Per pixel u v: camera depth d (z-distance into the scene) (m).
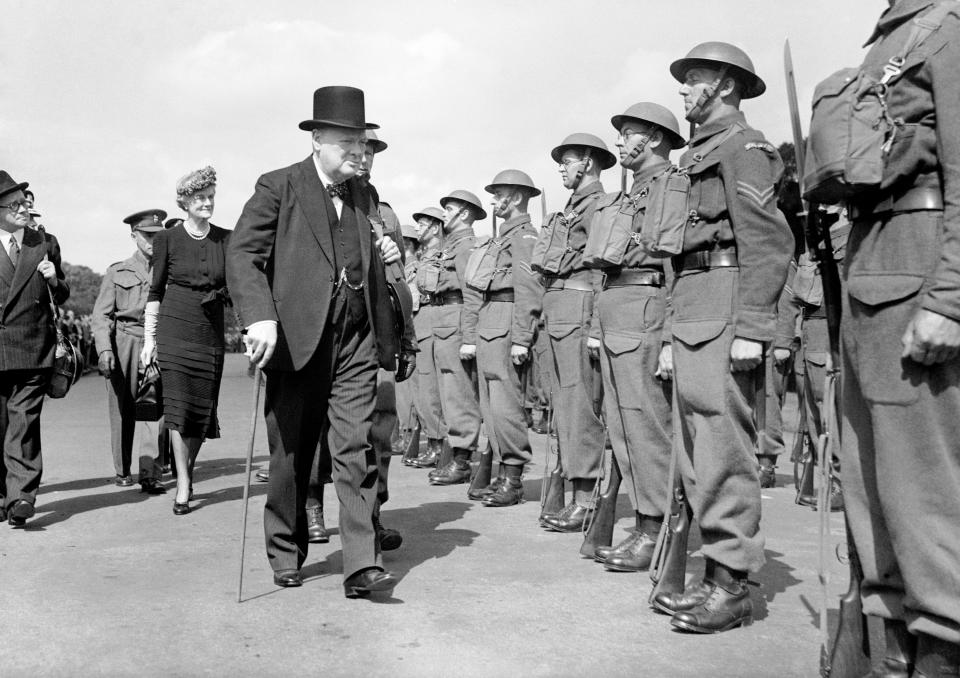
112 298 8.02
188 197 6.79
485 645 3.75
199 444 6.78
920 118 2.83
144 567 5.02
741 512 3.96
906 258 2.88
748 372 3.97
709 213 4.01
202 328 6.71
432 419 9.30
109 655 3.65
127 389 7.95
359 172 4.69
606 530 5.21
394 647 3.73
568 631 3.93
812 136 3.00
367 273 4.62
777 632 3.93
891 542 2.96
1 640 3.83
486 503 6.96
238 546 5.54
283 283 4.48
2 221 6.45
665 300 5.01
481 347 7.19
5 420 6.36
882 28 3.03
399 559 5.20
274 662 3.57
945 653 2.87
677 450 4.20
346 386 4.50
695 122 4.21
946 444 2.83
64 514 6.62
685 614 3.91
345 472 4.43
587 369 5.93
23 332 6.23
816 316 7.29
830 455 3.26
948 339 2.73
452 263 8.40
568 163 6.00
